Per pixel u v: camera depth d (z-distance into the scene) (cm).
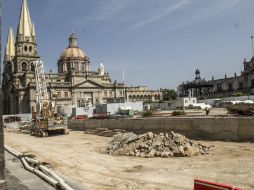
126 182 1353
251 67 11462
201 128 2783
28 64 12975
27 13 13288
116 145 2353
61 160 2061
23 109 12519
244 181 1272
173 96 15888
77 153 2358
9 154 2311
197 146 2120
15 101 13425
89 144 2978
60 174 1572
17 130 6462
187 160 1808
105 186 1300
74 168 1747
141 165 1730
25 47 13112
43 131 4356
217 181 1292
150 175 1469
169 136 2167
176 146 2038
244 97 9219
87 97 13112
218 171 1473
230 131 2514
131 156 2073
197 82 14262
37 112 4962
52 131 4441
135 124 3719
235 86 12225
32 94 11962
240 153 1938
